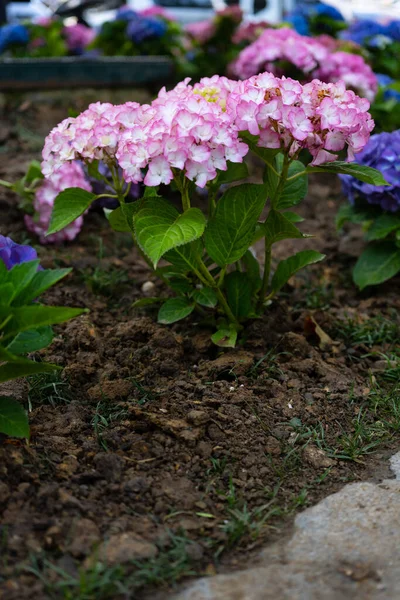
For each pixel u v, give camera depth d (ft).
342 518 8.40
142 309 12.84
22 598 6.89
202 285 11.70
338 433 10.05
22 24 31.89
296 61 18.94
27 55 31.04
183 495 8.52
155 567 7.34
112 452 9.05
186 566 7.48
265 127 9.80
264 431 9.84
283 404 10.48
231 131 9.60
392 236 14.62
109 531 7.81
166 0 43.21
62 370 10.54
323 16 27.63
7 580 7.05
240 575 7.44
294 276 14.93
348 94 10.05
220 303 11.53
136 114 10.41
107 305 13.10
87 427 9.50
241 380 10.78
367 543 7.96
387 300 14.24
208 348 11.50
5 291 7.91
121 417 9.74
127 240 15.67
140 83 24.14
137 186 15.03
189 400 10.13
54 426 9.42
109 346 11.41
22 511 7.87
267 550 7.88
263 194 10.20
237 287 11.57
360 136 10.06
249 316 11.73
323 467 9.38
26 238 15.15
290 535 8.13
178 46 28.22
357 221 14.79
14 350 8.43
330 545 7.94
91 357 10.94
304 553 7.82
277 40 19.38
